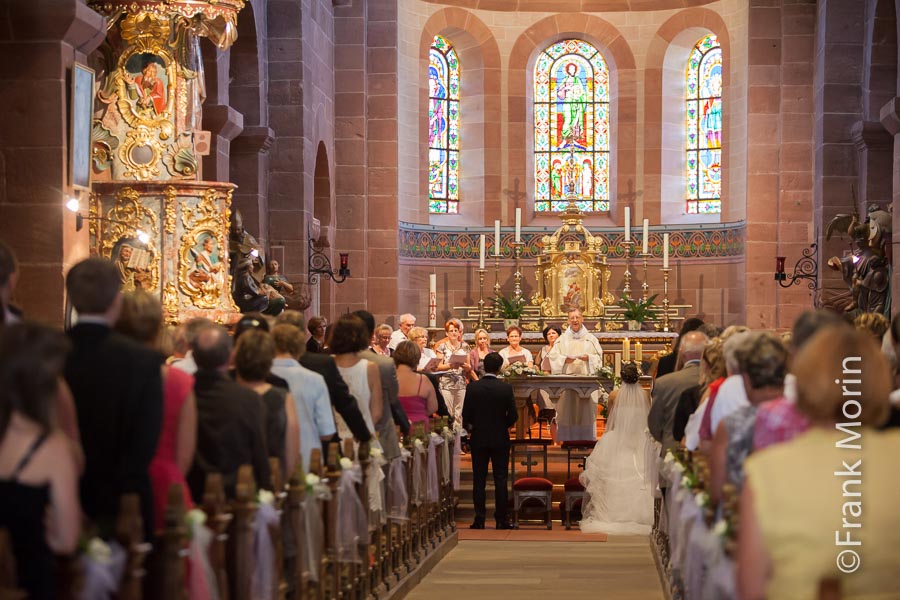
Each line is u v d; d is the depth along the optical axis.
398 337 16.28
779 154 22.88
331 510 7.27
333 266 22.47
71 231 10.65
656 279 24.70
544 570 10.48
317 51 20.41
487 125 25.58
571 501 13.74
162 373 5.02
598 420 19.23
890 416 4.75
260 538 5.61
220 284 11.73
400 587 9.05
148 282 11.48
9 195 10.47
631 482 13.22
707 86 25.34
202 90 12.45
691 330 10.08
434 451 11.16
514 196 25.64
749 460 3.41
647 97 25.47
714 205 25.31
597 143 26.00
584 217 25.02
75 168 10.66
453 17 25.27
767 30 22.94
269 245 18.58
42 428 4.06
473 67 25.70
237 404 5.86
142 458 4.73
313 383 7.27
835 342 3.42
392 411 9.62
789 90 22.73
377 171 23.02
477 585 9.72
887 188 19.53
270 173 18.55
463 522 14.19
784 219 22.77
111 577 4.25
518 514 14.12
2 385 4.02
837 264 17.92
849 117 20.59
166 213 11.54
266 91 18.45
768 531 3.26
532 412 15.35
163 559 4.68
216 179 15.46
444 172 25.73
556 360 16.05
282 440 6.38
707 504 5.89
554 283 23.61
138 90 11.96
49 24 10.31
